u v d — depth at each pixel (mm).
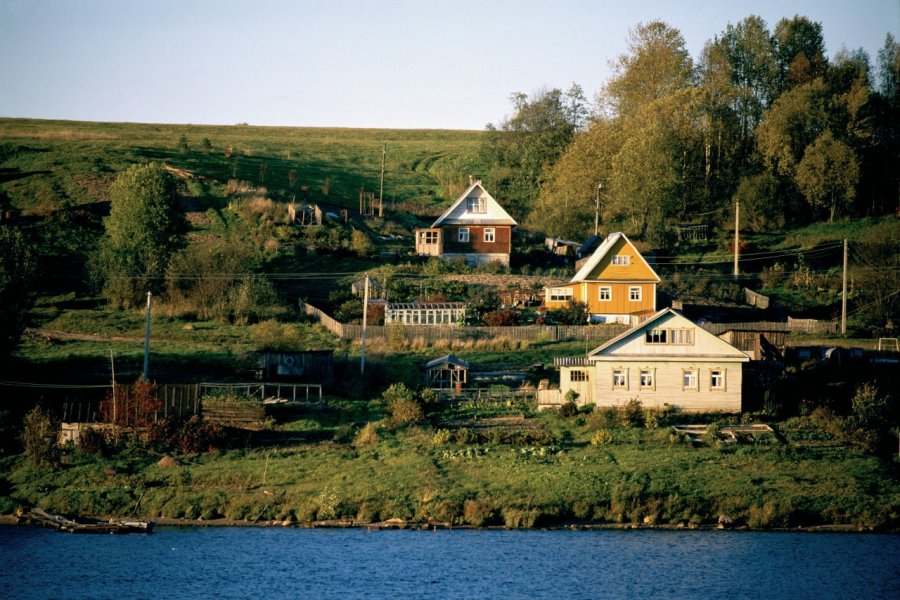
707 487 58625
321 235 118312
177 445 64562
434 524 56906
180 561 51688
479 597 47875
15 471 62219
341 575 50219
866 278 97188
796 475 60469
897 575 50438
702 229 127250
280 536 55469
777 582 49500
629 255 96875
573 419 69438
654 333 70812
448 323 91562
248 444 65688
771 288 108750
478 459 62812
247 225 119625
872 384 74500
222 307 94562
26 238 79562
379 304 93250
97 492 59031
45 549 53375
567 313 93938
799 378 76750
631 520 57250
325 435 67500
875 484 59312
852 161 127562
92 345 84188
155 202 101250
